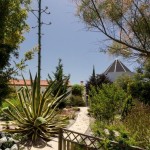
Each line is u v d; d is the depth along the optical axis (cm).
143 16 609
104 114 1100
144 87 1847
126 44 637
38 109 1174
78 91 3628
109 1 621
